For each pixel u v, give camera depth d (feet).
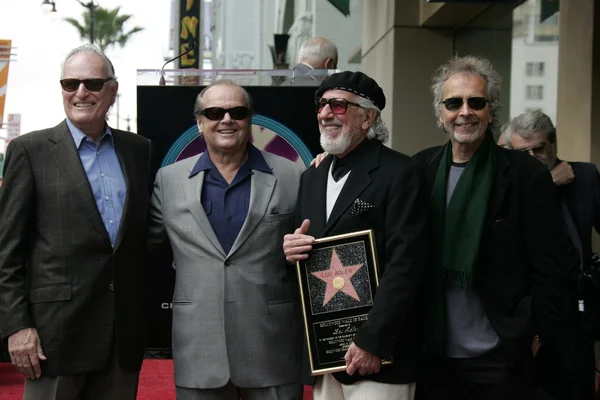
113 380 13.71
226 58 122.83
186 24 71.00
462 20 33.99
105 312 13.47
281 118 17.87
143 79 17.87
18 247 13.24
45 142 13.58
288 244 12.54
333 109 12.57
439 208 12.90
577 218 16.11
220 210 13.71
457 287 12.64
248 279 13.48
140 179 14.01
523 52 27.96
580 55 23.07
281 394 13.66
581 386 13.03
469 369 12.72
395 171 12.39
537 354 13.16
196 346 13.47
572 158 23.50
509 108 29.37
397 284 11.84
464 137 12.76
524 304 12.49
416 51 35.37
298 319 13.87
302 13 70.54
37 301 13.28
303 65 21.22
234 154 13.89
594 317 14.14
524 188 12.66
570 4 23.76
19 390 22.24
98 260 13.42
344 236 12.30
